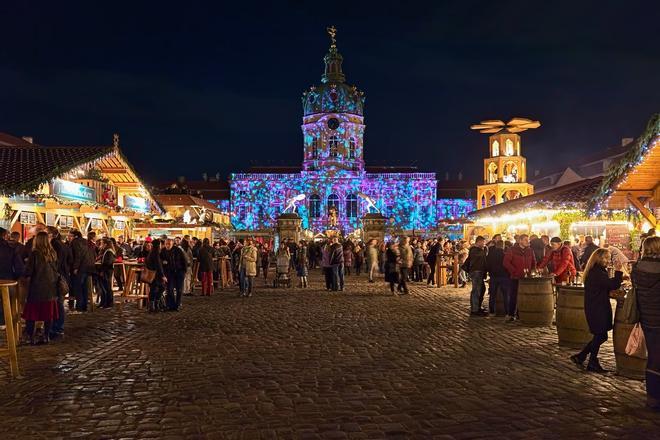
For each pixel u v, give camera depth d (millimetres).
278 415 6406
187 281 20672
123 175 26953
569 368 8586
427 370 8516
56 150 22188
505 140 41312
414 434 5801
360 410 6574
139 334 11852
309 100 76438
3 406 6816
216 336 11586
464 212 74438
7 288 8211
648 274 6684
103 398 7117
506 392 7285
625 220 21719
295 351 9984
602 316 8234
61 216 23406
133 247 26344
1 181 18516
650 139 13336
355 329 12430
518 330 12203
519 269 13453
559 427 5980
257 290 22734
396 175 74125
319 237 56031
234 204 74500
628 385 7598
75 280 15422
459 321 13586
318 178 74000
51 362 9164
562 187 24516
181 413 6504
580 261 17047
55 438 5762
